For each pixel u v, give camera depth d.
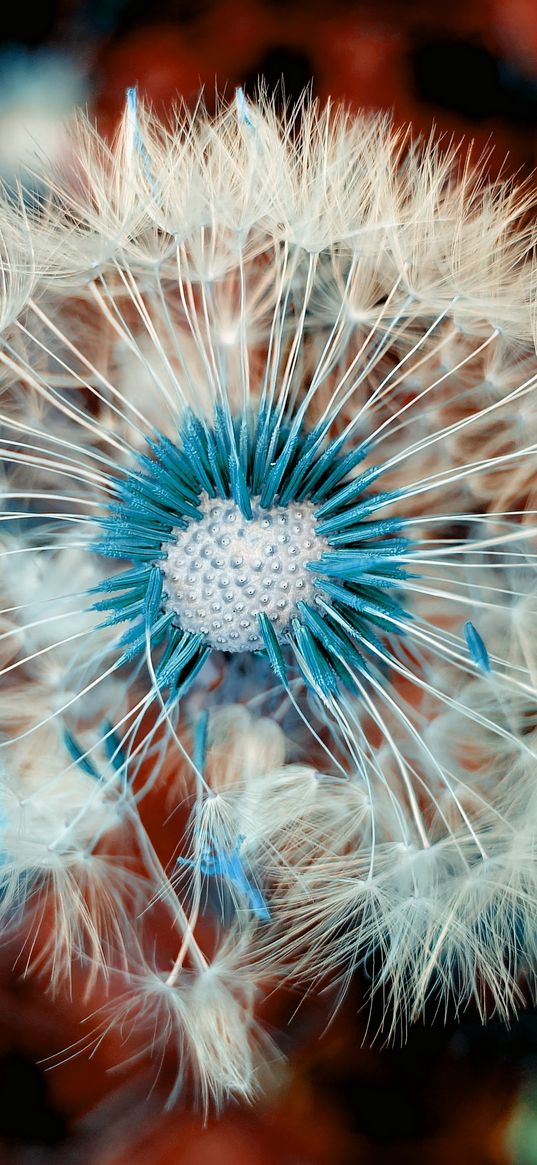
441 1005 0.08
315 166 0.08
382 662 0.08
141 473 0.08
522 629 0.08
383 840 0.08
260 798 0.08
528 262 0.08
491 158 0.09
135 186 0.08
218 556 0.08
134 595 0.08
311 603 0.08
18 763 0.08
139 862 0.08
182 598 0.08
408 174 0.08
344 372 0.08
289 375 0.08
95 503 0.08
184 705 0.08
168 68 0.09
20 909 0.08
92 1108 0.08
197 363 0.08
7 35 0.09
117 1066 0.08
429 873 0.08
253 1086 0.08
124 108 0.09
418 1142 0.08
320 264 0.08
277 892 0.08
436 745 0.08
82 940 0.08
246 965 0.08
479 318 0.08
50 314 0.08
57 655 0.08
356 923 0.08
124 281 0.08
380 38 0.09
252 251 0.08
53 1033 0.08
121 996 0.08
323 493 0.08
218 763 0.08
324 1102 0.08
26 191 0.08
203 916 0.08
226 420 0.08
